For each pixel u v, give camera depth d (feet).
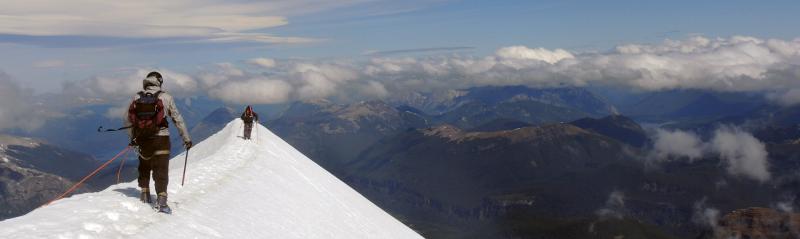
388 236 96.99
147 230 40.81
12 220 35.40
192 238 42.75
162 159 45.85
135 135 45.47
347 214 91.56
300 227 63.41
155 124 45.21
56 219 37.35
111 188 53.11
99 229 37.81
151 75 46.78
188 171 71.26
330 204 91.20
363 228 88.48
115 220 40.68
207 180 67.62
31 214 37.83
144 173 47.65
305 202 80.33
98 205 43.04
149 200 47.70
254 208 60.54
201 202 54.70
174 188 57.62
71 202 42.98
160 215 45.16
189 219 46.91
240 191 67.21
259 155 111.75
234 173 79.10
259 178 82.17
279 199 72.33
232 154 100.73
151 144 45.47
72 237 34.60
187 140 48.42
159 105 45.50
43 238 32.60
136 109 45.19
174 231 42.63
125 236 38.34
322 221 73.82
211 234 45.57
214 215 51.26
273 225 57.62
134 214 43.34
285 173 100.68
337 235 71.61
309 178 112.37
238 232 49.37
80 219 38.50
